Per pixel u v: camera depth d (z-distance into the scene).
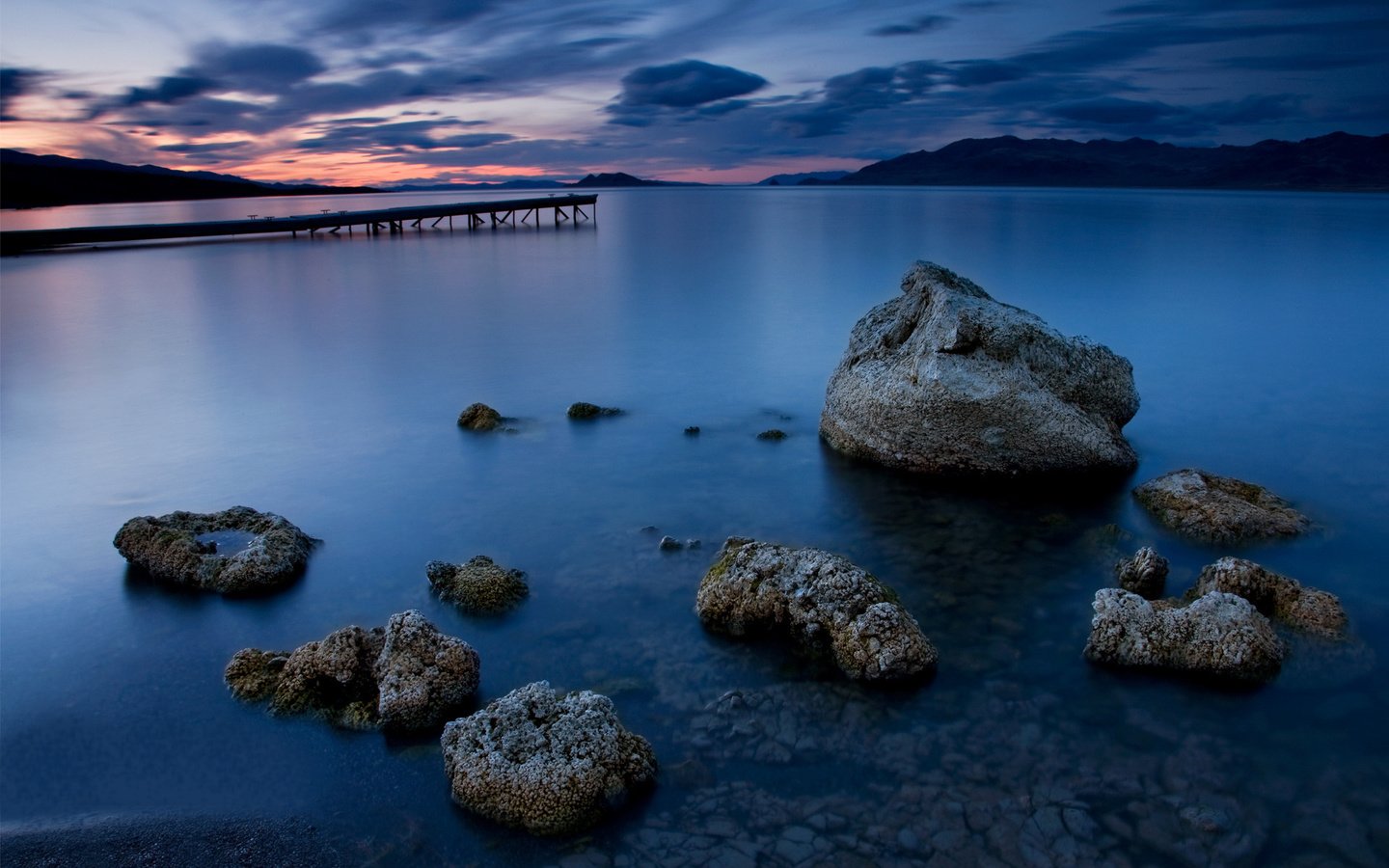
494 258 57.56
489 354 27.75
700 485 15.52
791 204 156.50
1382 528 13.22
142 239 70.12
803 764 8.27
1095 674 9.62
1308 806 7.63
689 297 39.47
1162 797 7.77
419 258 57.88
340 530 13.93
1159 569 11.33
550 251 62.97
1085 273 44.19
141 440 19.22
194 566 12.23
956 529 13.45
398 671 9.16
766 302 37.91
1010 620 10.79
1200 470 14.63
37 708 9.56
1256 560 12.18
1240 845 7.22
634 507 14.56
